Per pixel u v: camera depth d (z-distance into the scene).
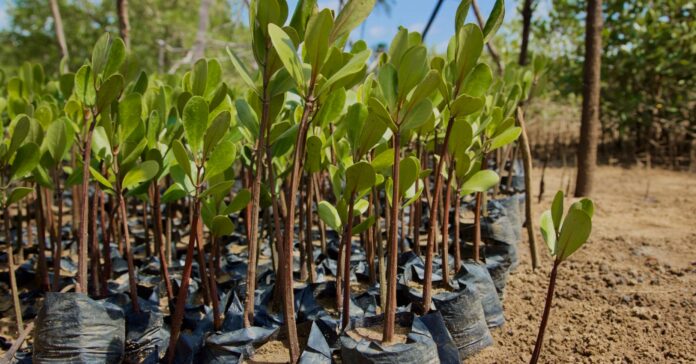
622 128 6.31
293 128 1.48
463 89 1.54
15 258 2.48
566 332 1.89
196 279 2.09
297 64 1.14
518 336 1.87
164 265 1.77
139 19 17.25
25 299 2.06
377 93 1.68
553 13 6.70
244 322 1.46
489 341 1.78
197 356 1.46
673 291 2.23
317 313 1.67
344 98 1.58
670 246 2.86
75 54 17.84
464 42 1.41
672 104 5.94
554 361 1.69
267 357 1.39
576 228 1.24
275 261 2.00
